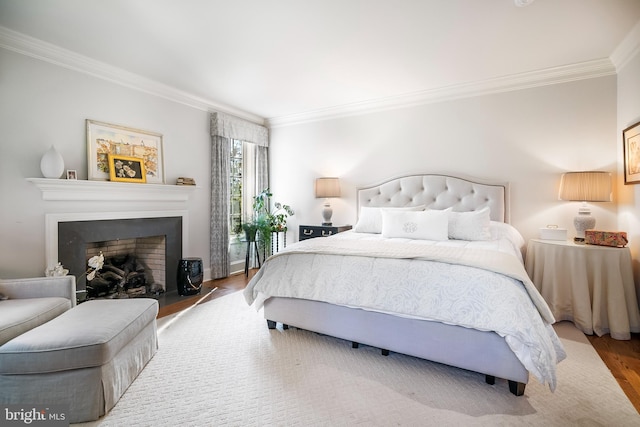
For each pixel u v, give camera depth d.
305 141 4.85
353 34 2.51
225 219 4.40
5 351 1.46
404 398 1.67
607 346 2.30
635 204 2.65
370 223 3.77
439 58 2.94
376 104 4.19
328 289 2.22
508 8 2.16
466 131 3.69
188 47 2.71
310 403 1.63
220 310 3.08
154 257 3.79
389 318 2.04
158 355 2.15
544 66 3.12
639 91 2.54
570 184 2.93
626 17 2.26
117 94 3.20
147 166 3.46
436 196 3.81
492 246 2.63
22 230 2.55
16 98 2.51
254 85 3.62
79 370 1.51
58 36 2.52
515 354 1.62
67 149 2.82
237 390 1.75
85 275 2.94
